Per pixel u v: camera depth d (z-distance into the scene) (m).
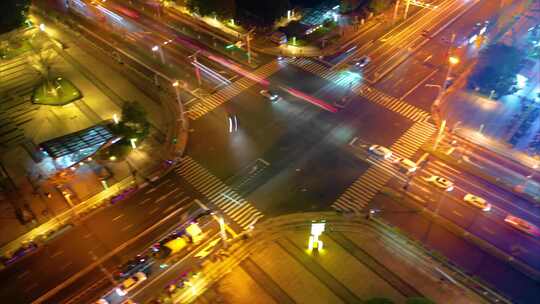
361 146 88.69
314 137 91.25
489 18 125.81
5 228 75.12
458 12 129.75
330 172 83.56
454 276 65.75
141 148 89.75
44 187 82.06
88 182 82.69
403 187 79.88
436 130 91.75
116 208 78.19
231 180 82.88
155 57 117.06
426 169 83.25
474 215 74.56
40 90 106.44
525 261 67.44
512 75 100.88
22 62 117.44
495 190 78.62
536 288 63.84
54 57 117.88
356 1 130.38
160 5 139.75
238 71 111.44
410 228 73.00
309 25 123.81
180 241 71.50
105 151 88.38
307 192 80.00
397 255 69.12
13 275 68.69
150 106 100.69
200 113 98.69
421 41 118.69
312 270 67.62
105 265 69.50
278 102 100.88
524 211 74.69
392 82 105.50
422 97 100.56
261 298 64.56
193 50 119.56
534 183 79.50
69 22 133.62
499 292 63.59
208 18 129.00
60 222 75.88
